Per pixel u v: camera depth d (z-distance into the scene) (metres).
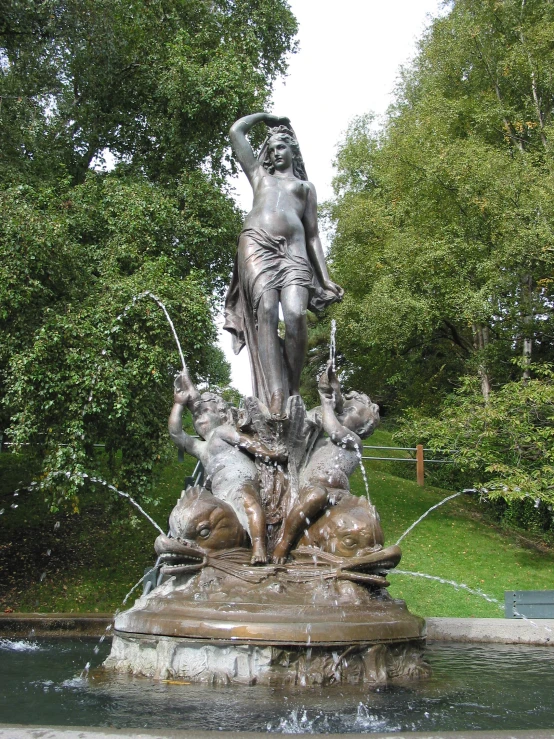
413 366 21.22
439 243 16.11
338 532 5.09
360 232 20.48
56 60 14.48
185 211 14.53
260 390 6.55
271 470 5.77
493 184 15.81
